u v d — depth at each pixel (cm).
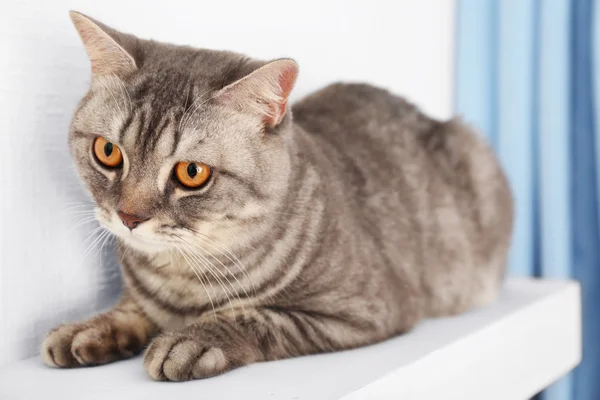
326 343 54
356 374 51
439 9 88
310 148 60
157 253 55
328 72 75
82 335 52
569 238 85
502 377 64
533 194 87
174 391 48
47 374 51
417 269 64
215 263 54
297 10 71
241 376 50
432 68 88
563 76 83
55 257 56
